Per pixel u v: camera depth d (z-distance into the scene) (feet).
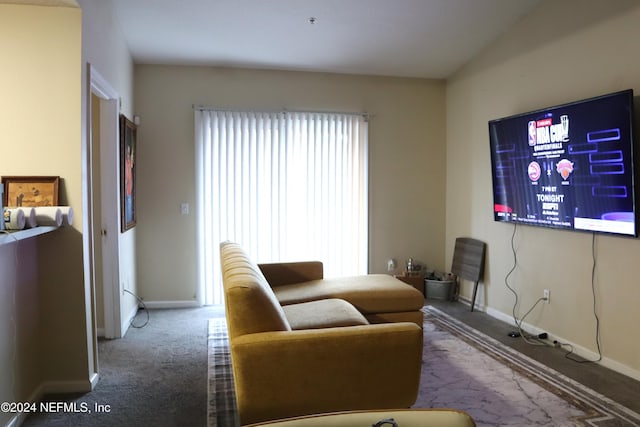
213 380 10.27
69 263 9.48
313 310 10.28
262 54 15.42
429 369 10.82
